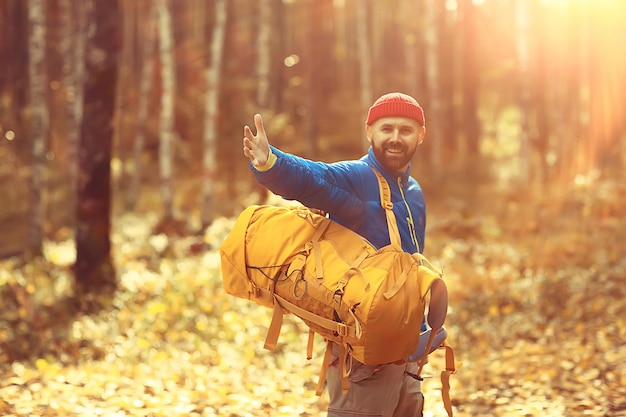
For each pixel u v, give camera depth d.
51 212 18.38
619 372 5.80
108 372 6.31
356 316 2.60
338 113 31.36
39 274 10.12
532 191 17.14
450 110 30.55
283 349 7.09
